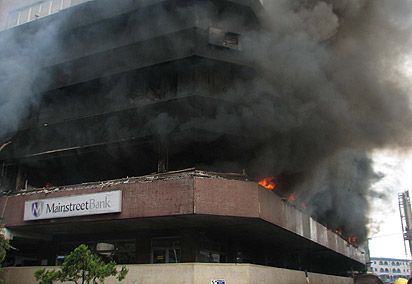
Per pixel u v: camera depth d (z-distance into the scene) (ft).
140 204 52.60
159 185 52.42
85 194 55.83
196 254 57.57
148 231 61.16
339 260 123.44
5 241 53.88
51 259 67.62
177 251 58.95
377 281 31.30
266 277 54.70
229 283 48.70
